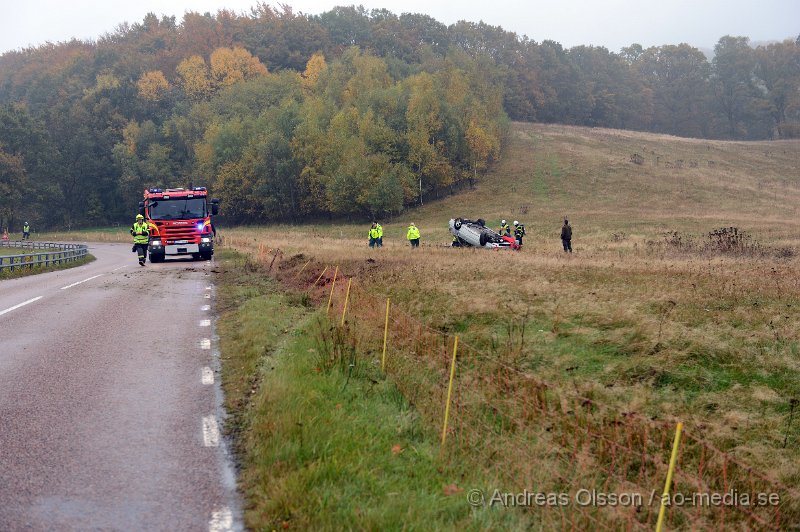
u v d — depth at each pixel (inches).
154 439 260.2
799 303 515.5
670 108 7303.2
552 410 299.7
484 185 3924.7
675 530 211.5
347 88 4495.6
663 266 823.1
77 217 4847.4
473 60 5457.7
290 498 201.2
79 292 725.3
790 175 3811.5
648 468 254.8
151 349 418.3
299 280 767.7
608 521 206.1
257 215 4106.8
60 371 362.0
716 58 7219.5
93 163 4736.7
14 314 564.7
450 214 3339.1
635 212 2731.3
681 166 3905.0
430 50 6146.7
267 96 4749.0
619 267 815.1
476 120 4097.0
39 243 2281.0
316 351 377.4
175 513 199.8
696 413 311.6
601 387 336.8
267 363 361.4
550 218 2677.2
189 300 649.0
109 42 7475.4
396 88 4104.3
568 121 6619.1
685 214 2554.1
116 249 2175.2
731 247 1179.3
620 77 7116.1
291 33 6555.1
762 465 258.7
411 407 296.8
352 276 733.9
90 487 217.0
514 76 6210.6
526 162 4269.2
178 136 4790.8
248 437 260.5
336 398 300.0
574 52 7559.1
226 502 207.5
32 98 6432.1
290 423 256.2
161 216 1167.6
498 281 653.9
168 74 6038.4
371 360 368.5
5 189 4126.5
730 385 346.9
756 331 421.4
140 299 657.0
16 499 207.3
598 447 264.7
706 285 611.5
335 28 7037.4
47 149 4655.5
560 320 463.5
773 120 7071.9
